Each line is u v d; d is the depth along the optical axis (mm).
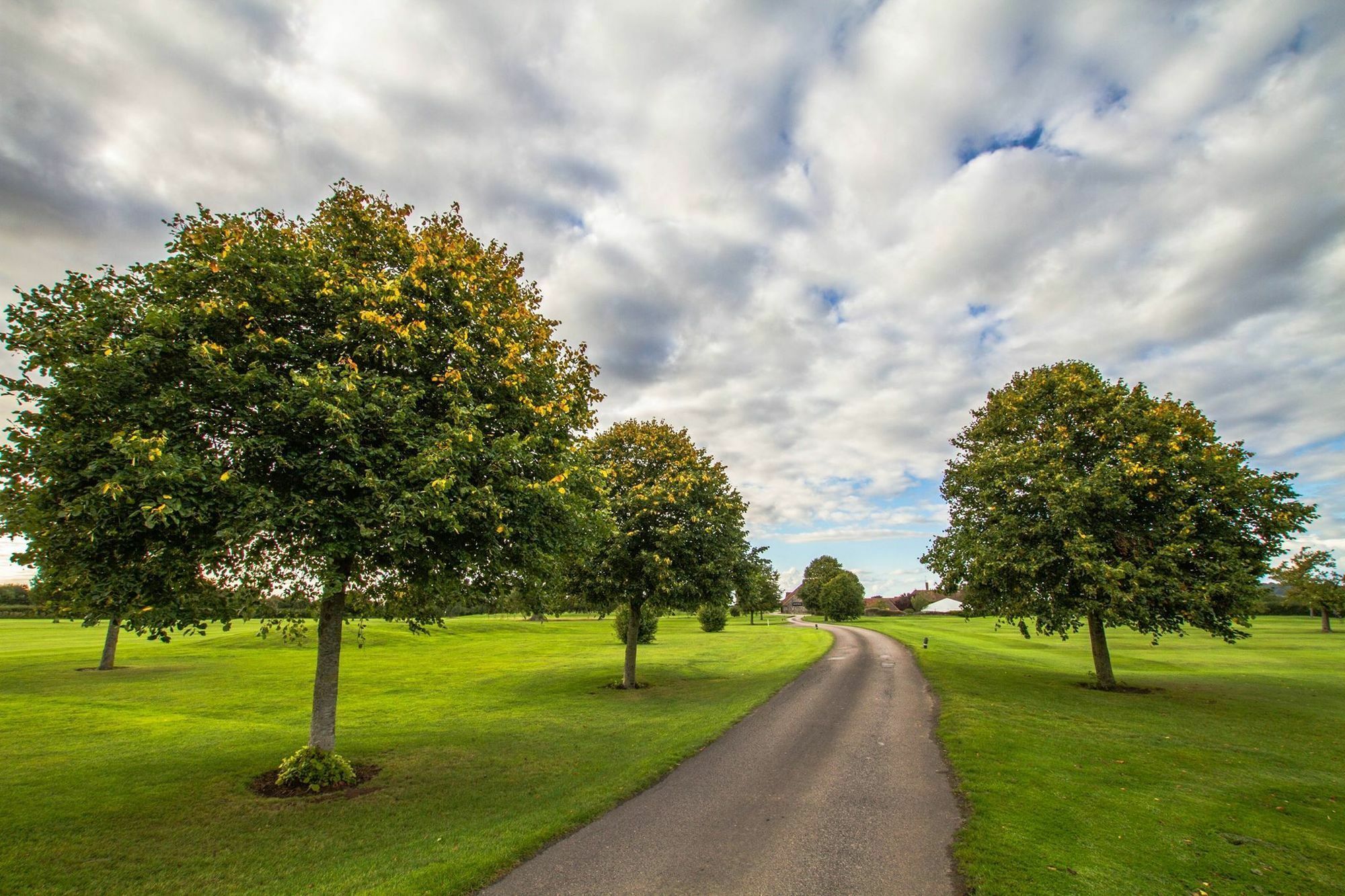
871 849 7383
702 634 55094
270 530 8484
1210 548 18078
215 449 8953
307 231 11492
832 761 11367
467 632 51844
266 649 36375
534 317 13336
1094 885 6539
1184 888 6570
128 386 8570
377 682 23641
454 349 11070
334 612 11016
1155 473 18156
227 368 8484
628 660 22047
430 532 9898
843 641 39781
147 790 9867
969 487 22578
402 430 9453
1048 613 18891
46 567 8719
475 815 8656
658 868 6859
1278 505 18547
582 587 21578
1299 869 7164
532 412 11945
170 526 8516
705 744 12641
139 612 8875
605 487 15312
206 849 7512
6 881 6617
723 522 22656
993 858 7078
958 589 22938
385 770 11070
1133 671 26453
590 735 13938
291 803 9227
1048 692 19234
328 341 9773
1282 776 11008
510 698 19641
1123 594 17016
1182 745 12945
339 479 8992
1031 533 18891
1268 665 28375
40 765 11461
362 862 7051
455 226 12844
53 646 36406
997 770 10648
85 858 7238
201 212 10602
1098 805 9086
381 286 10305
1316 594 51719
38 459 8297
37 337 8773
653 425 24156
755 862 7012
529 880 6590
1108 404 20422
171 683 23344
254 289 9656
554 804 9078
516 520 11352
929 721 14914
